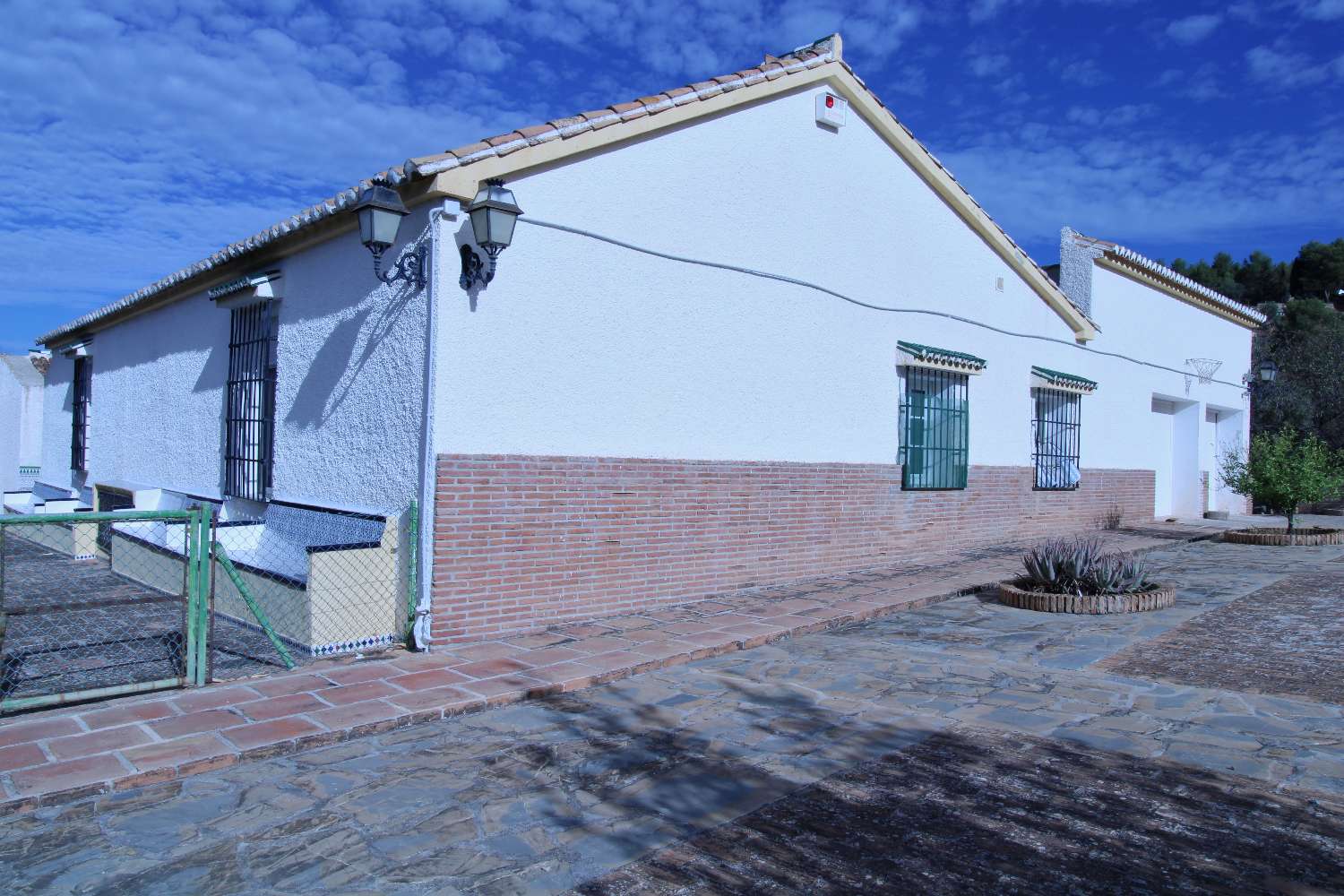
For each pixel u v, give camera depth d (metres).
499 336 6.59
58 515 4.89
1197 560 11.56
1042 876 3.23
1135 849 3.42
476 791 4.01
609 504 7.32
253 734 4.54
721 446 8.27
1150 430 15.92
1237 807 3.77
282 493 8.09
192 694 5.23
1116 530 14.49
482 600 6.52
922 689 5.55
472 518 6.45
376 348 6.85
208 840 3.52
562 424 6.98
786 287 8.87
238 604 7.06
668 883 3.21
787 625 7.11
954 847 3.47
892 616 7.85
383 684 5.45
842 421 9.59
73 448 14.16
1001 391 12.07
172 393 10.59
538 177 6.77
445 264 6.29
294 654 6.16
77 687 5.10
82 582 8.70
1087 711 5.08
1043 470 13.17
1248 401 19.25
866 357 9.89
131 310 11.52
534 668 5.83
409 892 3.13
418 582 6.32
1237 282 48.31
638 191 7.46
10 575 9.06
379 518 6.45
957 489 11.29
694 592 8.02
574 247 7.02
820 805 3.87
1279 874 3.20
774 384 8.78
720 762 4.38
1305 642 6.73
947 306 11.07
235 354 9.09
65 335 14.13
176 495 10.03
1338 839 3.46
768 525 8.73
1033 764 4.30
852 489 9.71
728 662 6.23
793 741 4.66
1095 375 14.26
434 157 6.14
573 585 7.07
